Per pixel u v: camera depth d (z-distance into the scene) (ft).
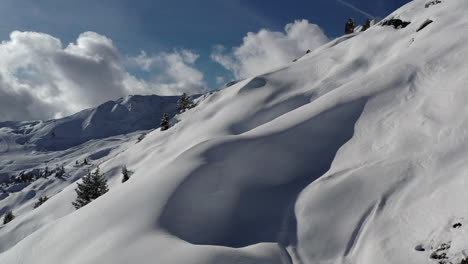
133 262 43.73
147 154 195.31
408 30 155.53
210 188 64.03
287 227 55.72
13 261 61.57
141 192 64.18
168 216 55.62
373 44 166.81
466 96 71.56
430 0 169.78
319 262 47.37
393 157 64.90
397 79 96.84
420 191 52.03
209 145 79.41
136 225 53.57
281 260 47.75
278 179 71.10
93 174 140.77
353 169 66.08
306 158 77.66
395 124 78.43
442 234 41.06
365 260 44.47
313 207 58.34
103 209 63.87
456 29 110.63
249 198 64.34
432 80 89.71
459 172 50.52
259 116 146.61
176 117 244.01
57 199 173.78
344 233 50.80
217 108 184.96
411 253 41.39
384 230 48.01
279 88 167.53
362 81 102.68
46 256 57.11
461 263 35.83
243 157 75.31
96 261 46.34
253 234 55.67
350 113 89.30
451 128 64.80
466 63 87.61
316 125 86.79
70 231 61.36
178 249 44.86
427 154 60.54
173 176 66.28
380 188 56.85
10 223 160.15
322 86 150.92
